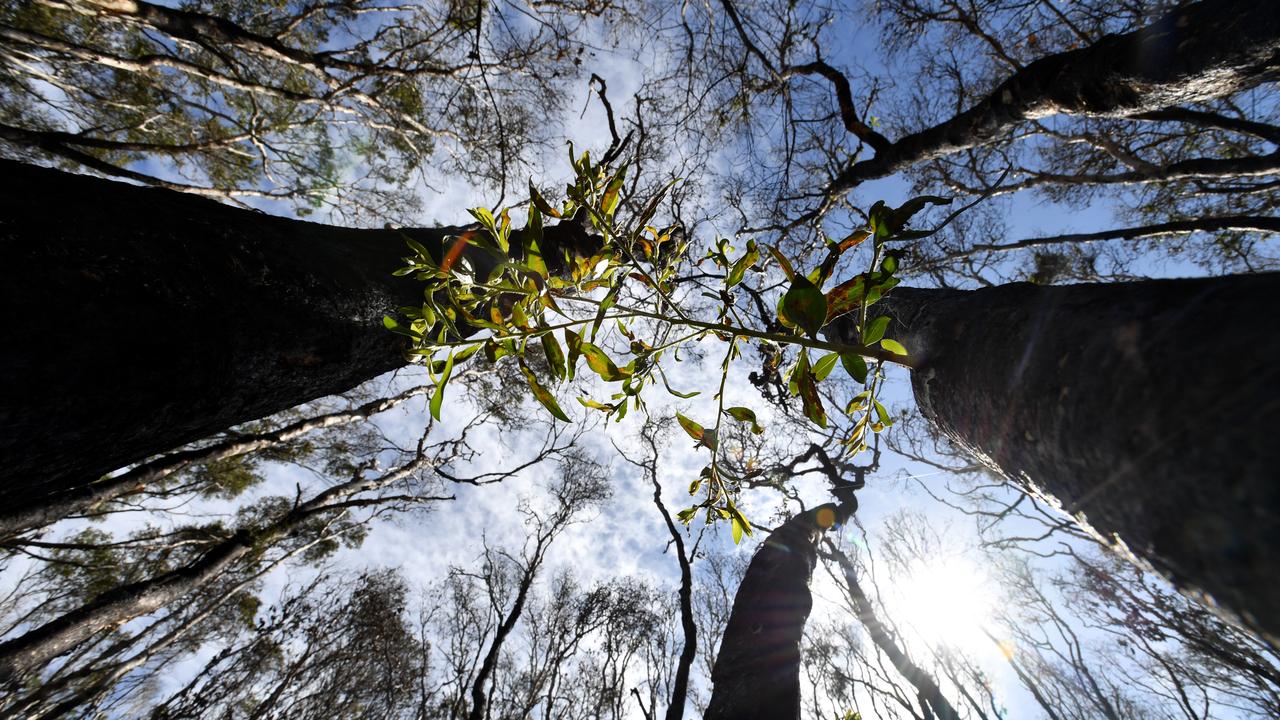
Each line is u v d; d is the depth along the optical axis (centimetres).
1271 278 57
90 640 863
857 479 564
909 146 457
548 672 1359
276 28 709
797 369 91
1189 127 599
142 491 700
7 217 95
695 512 135
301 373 145
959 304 123
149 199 131
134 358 100
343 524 963
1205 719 756
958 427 108
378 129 794
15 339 84
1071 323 76
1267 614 45
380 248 195
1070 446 69
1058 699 884
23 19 594
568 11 670
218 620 1012
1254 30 210
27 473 101
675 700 488
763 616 256
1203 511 50
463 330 176
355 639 1120
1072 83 292
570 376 97
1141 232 504
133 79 714
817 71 604
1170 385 55
